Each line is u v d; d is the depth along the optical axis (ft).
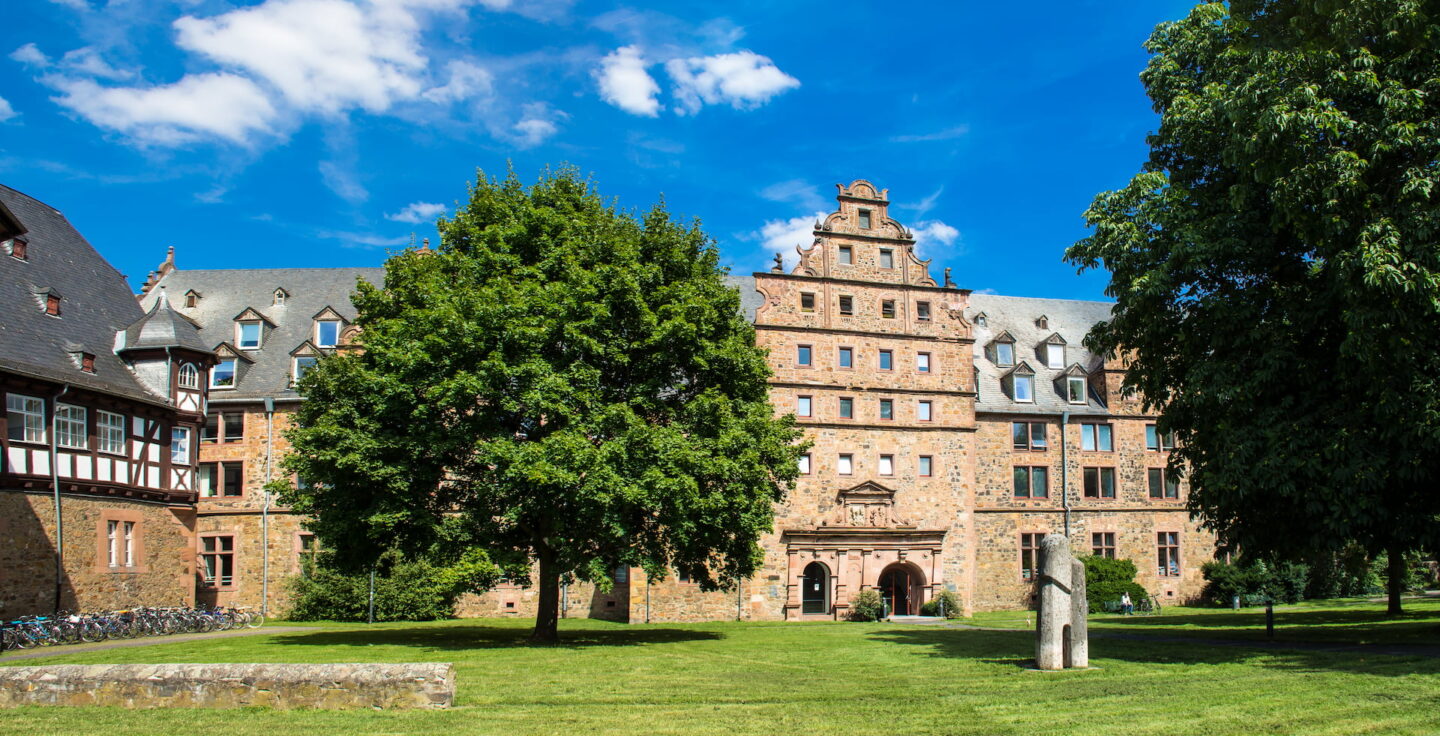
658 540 90.84
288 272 162.30
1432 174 59.62
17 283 108.78
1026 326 170.91
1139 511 158.30
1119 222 77.71
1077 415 157.79
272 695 43.14
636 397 85.97
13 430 94.94
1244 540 75.92
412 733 38.34
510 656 68.95
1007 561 152.05
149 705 43.14
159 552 114.73
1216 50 77.71
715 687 51.44
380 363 83.71
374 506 82.12
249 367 145.79
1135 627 95.96
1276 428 65.36
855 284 142.00
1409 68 63.77
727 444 84.33
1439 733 39.01
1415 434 59.82
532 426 84.23
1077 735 39.14
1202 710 43.78
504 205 92.02
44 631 82.28
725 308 94.58
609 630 105.91
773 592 132.57
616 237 88.74
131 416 111.96
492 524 84.23
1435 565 198.49
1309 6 66.13
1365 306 59.62
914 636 90.74
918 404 142.20
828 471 136.87
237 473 141.49
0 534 91.76
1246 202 70.49
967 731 39.73
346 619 126.72
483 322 80.18
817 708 44.86
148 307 156.25
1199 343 73.31
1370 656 60.29
